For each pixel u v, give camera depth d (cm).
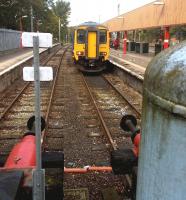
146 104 195
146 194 199
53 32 9819
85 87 1803
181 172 170
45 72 357
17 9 4712
